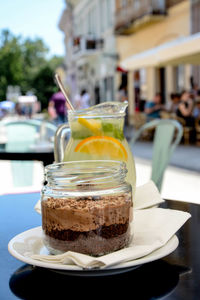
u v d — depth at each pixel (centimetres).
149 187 121
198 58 826
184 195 454
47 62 5550
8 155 278
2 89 5028
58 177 82
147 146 938
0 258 87
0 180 582
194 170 598
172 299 66
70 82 3139
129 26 1564
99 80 2164
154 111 1022
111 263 70
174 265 80
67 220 79
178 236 99
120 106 112
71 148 111
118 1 1744
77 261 71
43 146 303
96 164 95
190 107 914
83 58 2339
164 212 98
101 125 108
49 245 82
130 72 1625
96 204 80
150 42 1523
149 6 1383
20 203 140
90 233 79
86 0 2320
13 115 3759
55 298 68
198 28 1197
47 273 78
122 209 81
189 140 930
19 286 73
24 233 94
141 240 86
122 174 86
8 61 5088
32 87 5191
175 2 1318
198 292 68
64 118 1098
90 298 67
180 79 1298
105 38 2030
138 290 70
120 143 111
